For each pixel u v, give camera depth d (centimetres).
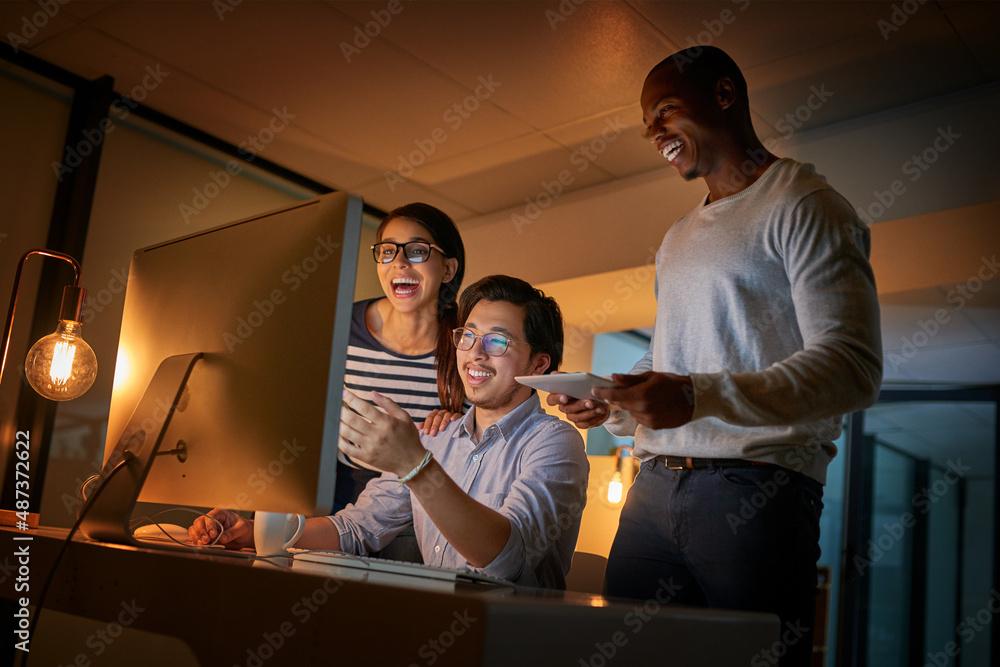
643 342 521
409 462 100
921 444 715
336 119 315
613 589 135
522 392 152
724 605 118
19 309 275
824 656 472
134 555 89
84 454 282
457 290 223
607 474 363
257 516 118
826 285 118
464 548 107
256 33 261
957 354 477
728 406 107
